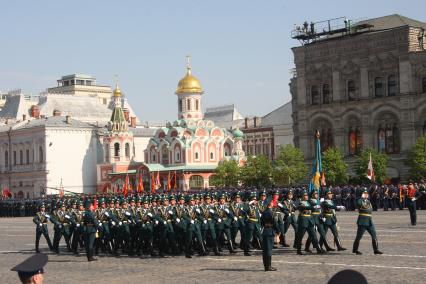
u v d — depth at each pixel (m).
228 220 33.19
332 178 88.81
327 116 98.12
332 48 97.00
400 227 43.91
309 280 23.28
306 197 31.34
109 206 36.88
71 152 139.25
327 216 31.58
